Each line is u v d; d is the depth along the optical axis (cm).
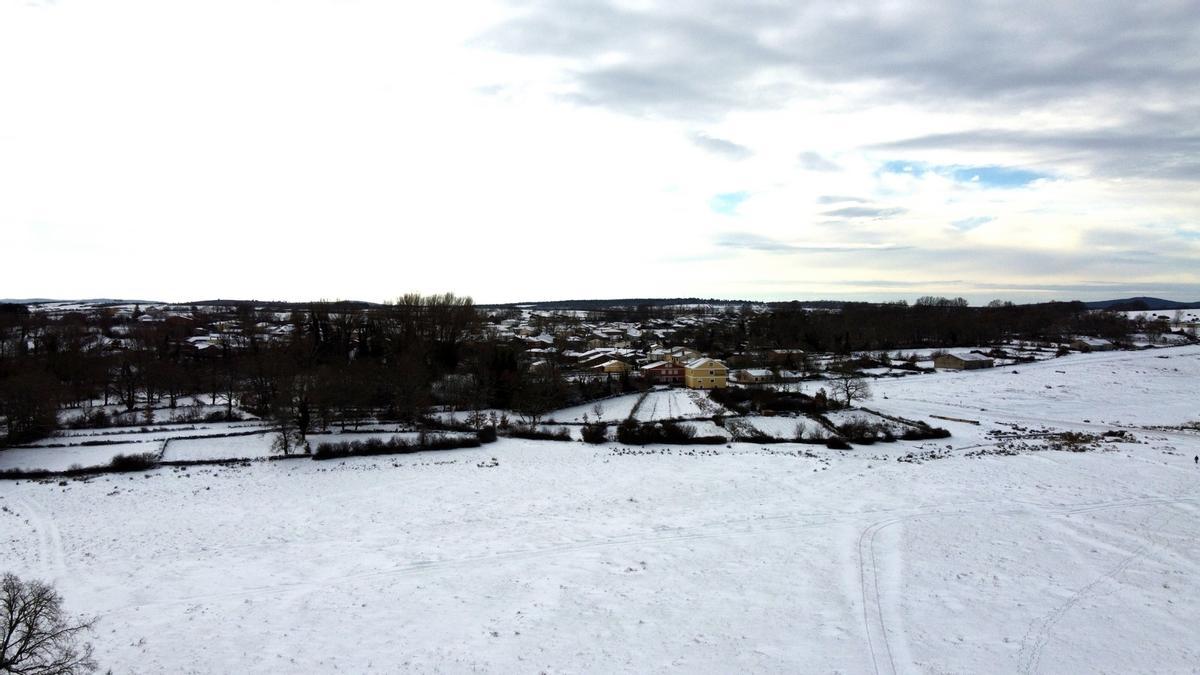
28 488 5072
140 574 3369
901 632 2548
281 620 2784
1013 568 3139
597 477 5256
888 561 3253
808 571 3153
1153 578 3006
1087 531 3641
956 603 2784
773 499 4466
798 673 2280
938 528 3725
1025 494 4434
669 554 3431
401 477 5366
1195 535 3556
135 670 2388
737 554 3403
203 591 3127
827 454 6197
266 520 4300
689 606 2811
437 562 3422
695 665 2347
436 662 2405
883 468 5394
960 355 15450
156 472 5544
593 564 3319
